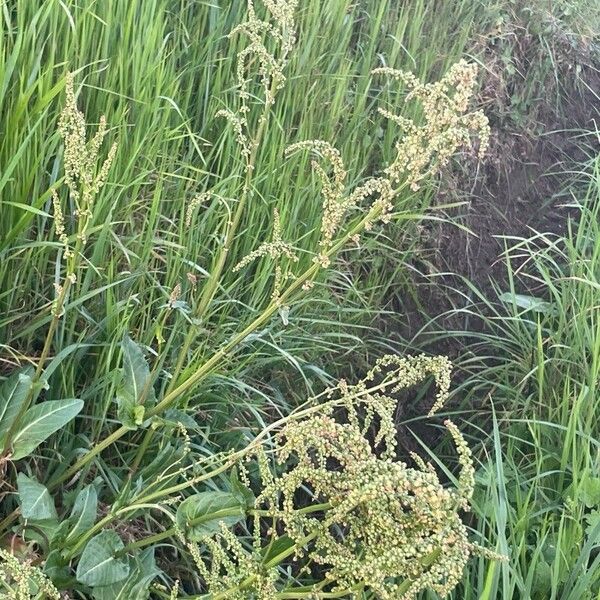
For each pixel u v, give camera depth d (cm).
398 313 292
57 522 150
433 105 133
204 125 229
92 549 142
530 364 296
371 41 292
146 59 207
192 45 237
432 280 319
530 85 392
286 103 248
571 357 285
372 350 289
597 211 361
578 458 252
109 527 170
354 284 273
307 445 128
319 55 274
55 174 176
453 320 324
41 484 157
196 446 183
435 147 131
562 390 283
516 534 217
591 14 454
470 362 315
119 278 189
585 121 428
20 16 177
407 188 298
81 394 179
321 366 256
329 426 118
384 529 110
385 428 125
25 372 160
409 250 297
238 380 207
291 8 154
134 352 156
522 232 373
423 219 318
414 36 316
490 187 371
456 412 281
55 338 178
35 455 167
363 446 116
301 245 244
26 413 147
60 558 146
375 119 300
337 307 257
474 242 347
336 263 265
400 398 291
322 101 272
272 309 154
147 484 172
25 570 117
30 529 150
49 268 186
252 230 229
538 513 224
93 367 185
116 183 190
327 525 117
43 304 182
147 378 156
